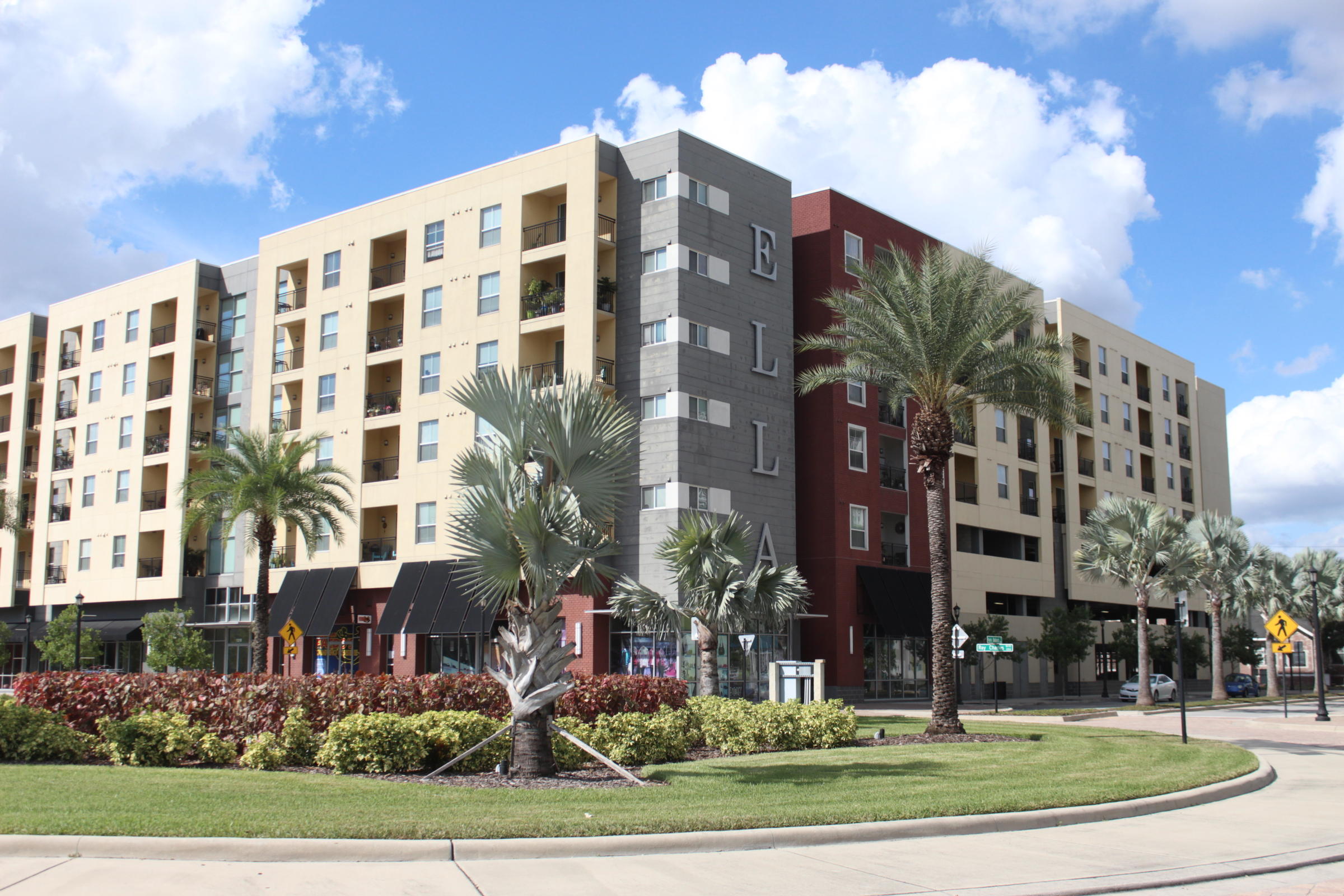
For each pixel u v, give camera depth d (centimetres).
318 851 1004
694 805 1280
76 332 6531
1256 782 1770
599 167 4491
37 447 6775
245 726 1789
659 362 4372
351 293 5188
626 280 4522
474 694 2006
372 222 5166
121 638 5672
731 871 1014
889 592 4922
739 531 3175
